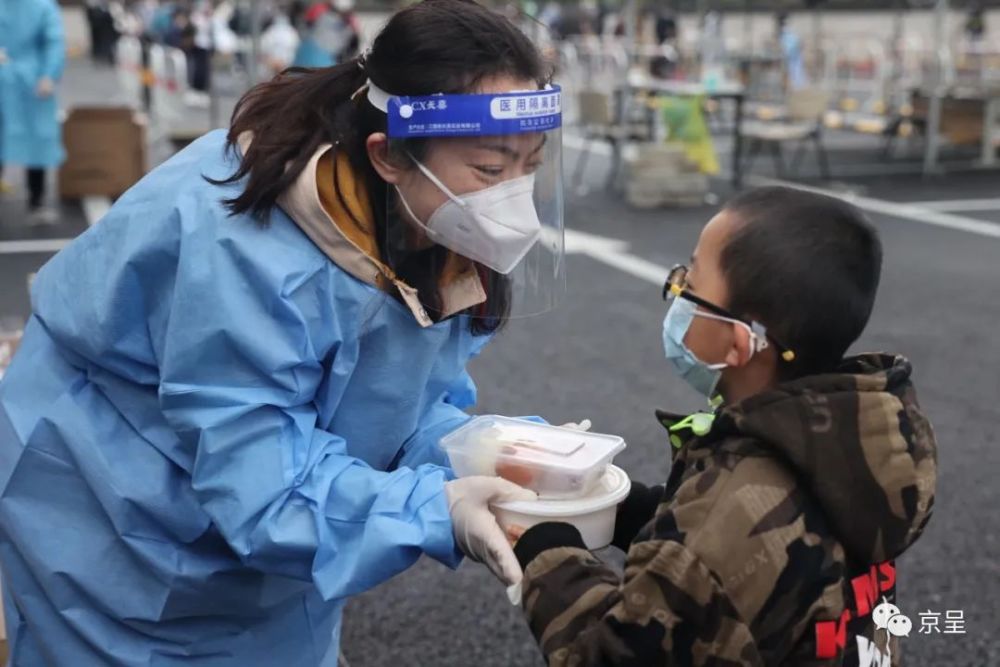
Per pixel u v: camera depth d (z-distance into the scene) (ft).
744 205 5.19
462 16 5.34
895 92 53.52
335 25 34.68
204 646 6.08
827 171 40.47
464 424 6.21
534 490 5.41
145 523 5.79
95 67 86.17
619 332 21.44
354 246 5.39
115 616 5.96
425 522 5.17
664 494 5.35
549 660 4.91
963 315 22.67
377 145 5.39
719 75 42.68
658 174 34.35
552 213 5.98
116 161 32.19
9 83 28.30
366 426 5.93
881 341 20.89
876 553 4.85
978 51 56.49
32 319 6.33
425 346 5.84
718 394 5.50
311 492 5.27
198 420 5.26
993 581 12.16
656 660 4.74
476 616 11.59
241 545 5.27
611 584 4.95
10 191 34.58
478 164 5.32
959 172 41.45
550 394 17.94
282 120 5.47
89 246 5.82
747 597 4.69
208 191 5.48
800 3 62.03
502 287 6.09
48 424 5.91
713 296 5.15
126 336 5.65
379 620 11.48
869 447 4.77
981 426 16.60
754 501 4.75
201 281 5.27
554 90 5.49
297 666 6.47
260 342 5.21
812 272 4.96
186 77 63.26
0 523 6.12
